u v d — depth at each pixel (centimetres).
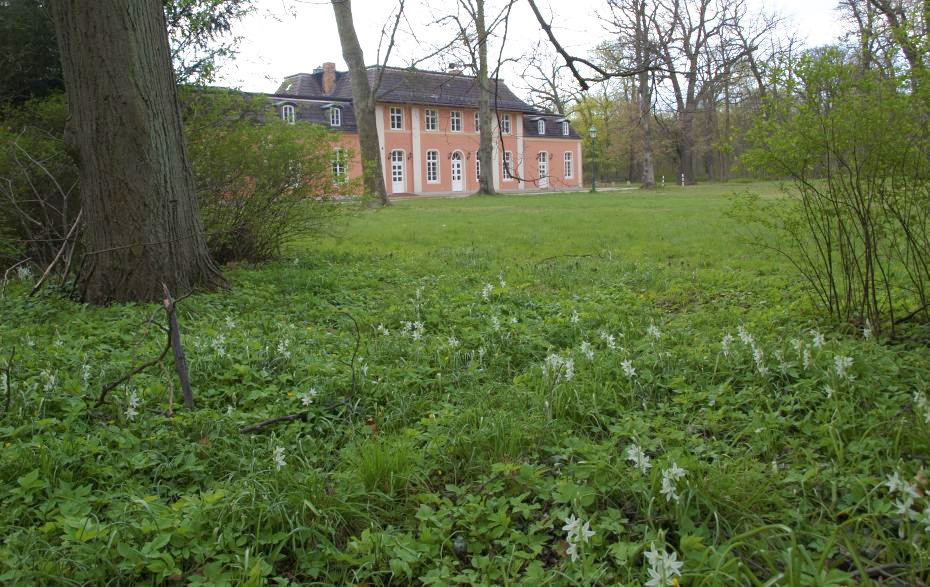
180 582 291
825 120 569
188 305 782
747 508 325
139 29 820
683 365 534
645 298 850
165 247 843
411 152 5162
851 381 454
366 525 338
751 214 689
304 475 366
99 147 817
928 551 280
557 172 6025
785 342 540
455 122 5394
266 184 1159
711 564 278
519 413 448
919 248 593
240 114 1188
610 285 933
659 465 345
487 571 296
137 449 407
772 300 795
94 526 309
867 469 351
